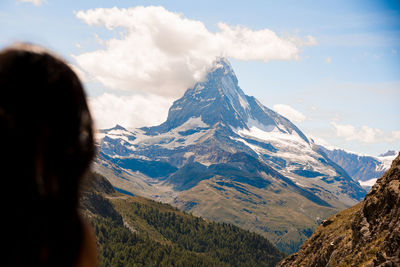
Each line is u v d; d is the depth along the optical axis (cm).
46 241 132
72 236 139
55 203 135
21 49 136
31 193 130
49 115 136
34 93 134
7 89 131
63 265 136
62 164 138
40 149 133
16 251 126
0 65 132
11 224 127
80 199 143
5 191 127
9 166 128
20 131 130
